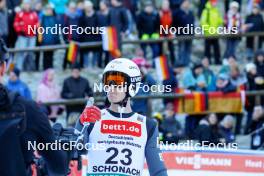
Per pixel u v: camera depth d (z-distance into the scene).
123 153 9.30
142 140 9.36
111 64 9.41
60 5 25.22
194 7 32.31
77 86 22.12
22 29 25.00
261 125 21.89
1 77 7.32
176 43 27.61
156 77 24.95
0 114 7.22
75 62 23.12
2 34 24.81
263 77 23.30
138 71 9.44
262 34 26.25
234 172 14.29
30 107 7.32
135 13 28.78
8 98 7.23
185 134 19.73
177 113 21.92
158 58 22.19
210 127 18.03
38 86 23.08
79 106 21.58
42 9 28.44
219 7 31.66
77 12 24.89
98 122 9.33
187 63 25.84
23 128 7.25
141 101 21.08
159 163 9.37
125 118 9.36
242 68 27.67
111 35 24.09
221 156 14.27
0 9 24.81
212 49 26.77
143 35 25.89
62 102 21.47
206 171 14.22
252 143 20.25
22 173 7.26
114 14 24.89
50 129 7.43
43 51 24.81
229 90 22.41
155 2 31.50
